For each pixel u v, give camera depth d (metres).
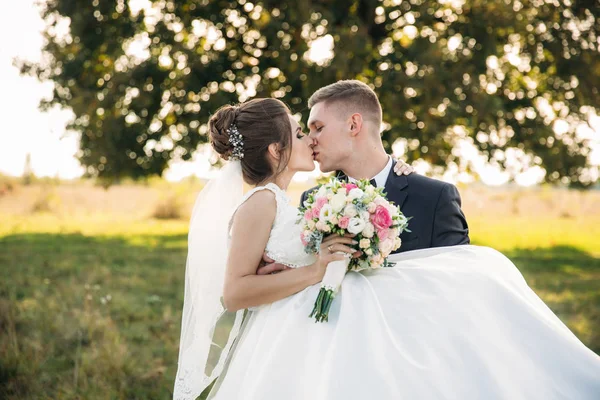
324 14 11.47
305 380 2.50
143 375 5.29
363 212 2.62
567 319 7.61
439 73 11.22
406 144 12.58
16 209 22.31
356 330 2.54
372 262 2.67
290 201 2.88
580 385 2.46
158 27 12.47
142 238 16.05
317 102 3.33
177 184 22.19
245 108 3.00
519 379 2.45
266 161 2.97
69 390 4.83
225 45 12.91
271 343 2.63
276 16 11.96
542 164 13.30
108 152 12.71
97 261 11.31
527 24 12.23
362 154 3.29
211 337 2.90
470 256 2.94
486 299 2.66
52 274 9.72
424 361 2.46
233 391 2.69
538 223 21.64
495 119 12.59
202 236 2.94
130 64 13.23
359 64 11.36
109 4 12.71
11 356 5.28
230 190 2.96
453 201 3.21
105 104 12.43
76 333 6.20
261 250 2.77
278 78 12.55
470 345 2.50
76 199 24.59
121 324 7.05
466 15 12.39
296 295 2.71
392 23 12.69
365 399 2.37
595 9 12.54
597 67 12.66
